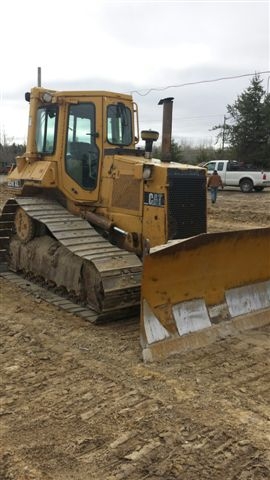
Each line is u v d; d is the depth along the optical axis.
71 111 7.40
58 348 5.47
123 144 7.36
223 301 6.11
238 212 19.30
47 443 3.67
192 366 5.03
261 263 6.57
